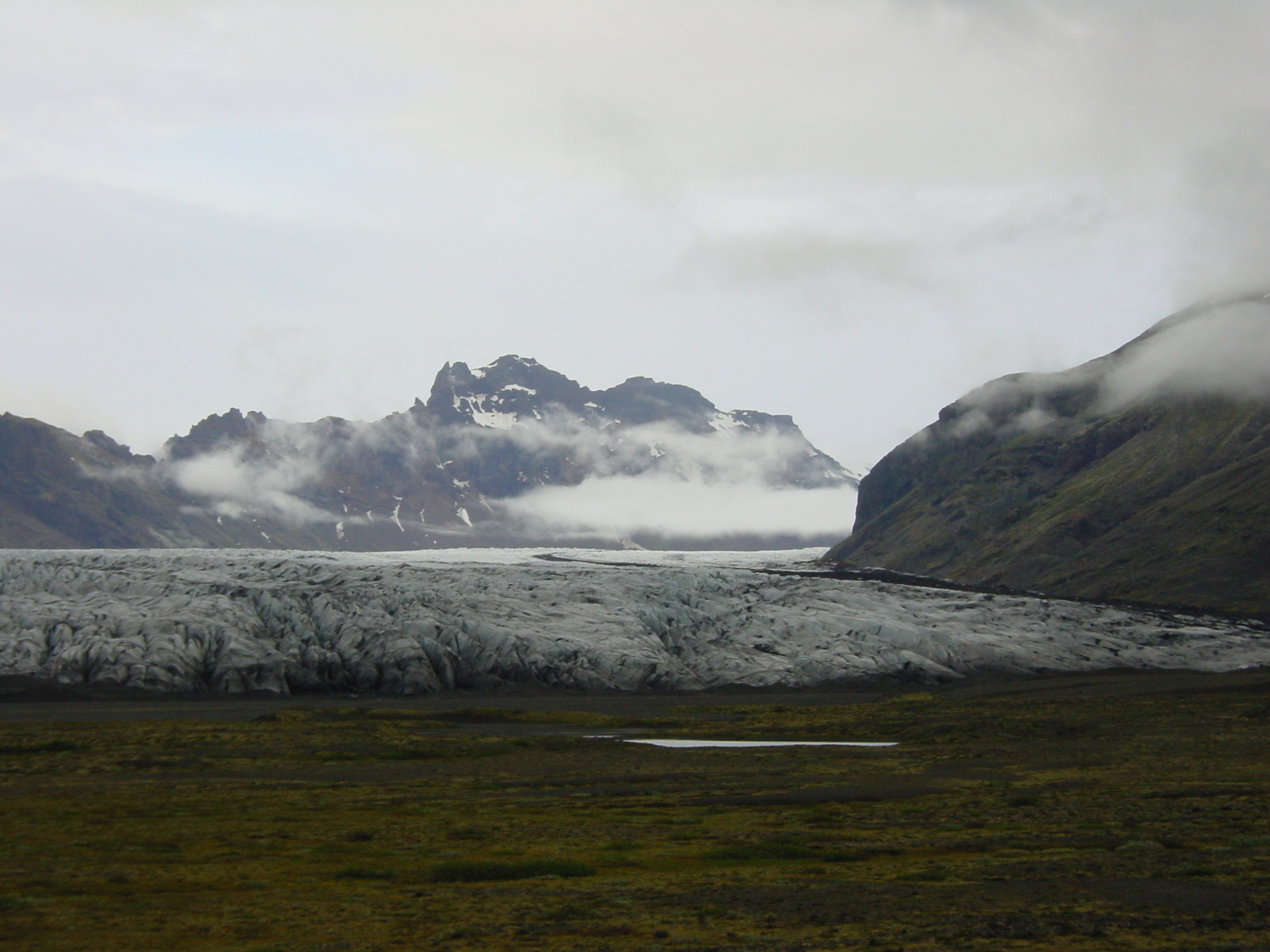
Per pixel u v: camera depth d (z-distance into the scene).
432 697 168.38
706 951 35.84
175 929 39.97
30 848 57.59
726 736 123.25
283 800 76.00
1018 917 39.69
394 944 37.47
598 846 56.88
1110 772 83.94
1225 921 38.47
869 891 44.84
